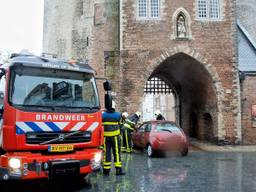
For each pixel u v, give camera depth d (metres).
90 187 8.55
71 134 7.97
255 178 9.89
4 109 7.48
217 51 21.09
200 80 22.86
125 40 20.80
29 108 7.57
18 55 8.37
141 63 20.80
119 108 20.98
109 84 9.59
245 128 20.95
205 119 23.61
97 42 23.61
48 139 7.69
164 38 20.92
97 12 23.84
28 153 7.48
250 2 28.75
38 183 9.09
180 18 21.11
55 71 8.25
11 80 7.63
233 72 21.00
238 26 25.62
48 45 28.39
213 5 21.38
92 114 8.43
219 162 13.27
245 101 21.08
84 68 8.70
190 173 10.71
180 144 14.84
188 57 21.17
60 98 8.12
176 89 29.05
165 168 11.72
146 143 15.16
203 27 21.14
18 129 7.35
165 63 22.77
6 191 8.15
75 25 25.23
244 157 14.92
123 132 16.47
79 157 8.04
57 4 27.17
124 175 10.29
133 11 20.88
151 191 8.16
